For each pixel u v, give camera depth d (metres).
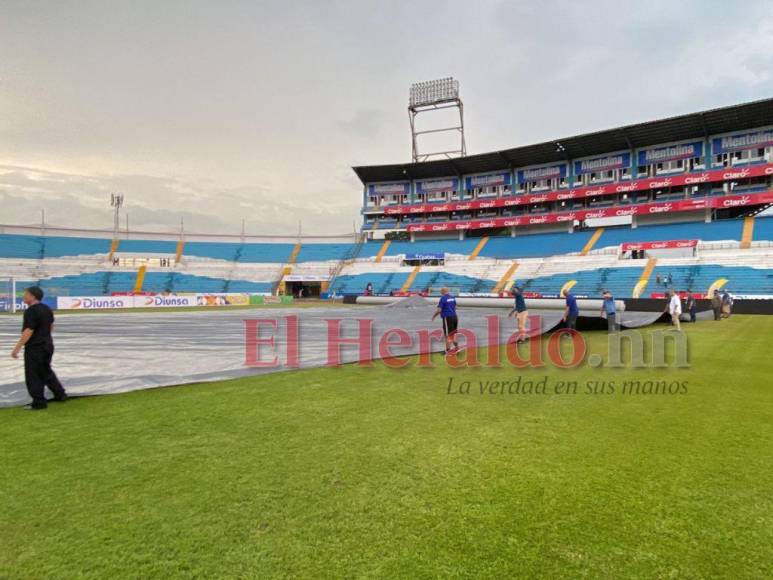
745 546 2.78
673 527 2.98
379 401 6.17
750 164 39.34
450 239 56.28
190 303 40.66
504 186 52.72
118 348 11.26
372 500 3.33
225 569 2.54
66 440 4.58
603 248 44.25
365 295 46.69
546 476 3.75
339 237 61.75
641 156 44.41
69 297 35.34
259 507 3.21
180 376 7.82
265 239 61.66
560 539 2.84
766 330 16.58
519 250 49.12
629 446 4.45
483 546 2.76
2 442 4.52
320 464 3.97
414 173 56.28
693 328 17.42
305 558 2.64
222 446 4.41
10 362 9.58
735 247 37.62
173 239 59.19
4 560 2.61
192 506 3.23
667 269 37.88
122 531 2.91
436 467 3.92
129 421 5.23
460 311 31.14
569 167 48.69
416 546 2.76
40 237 53.09
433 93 61.69
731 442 4.56
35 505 3.23
